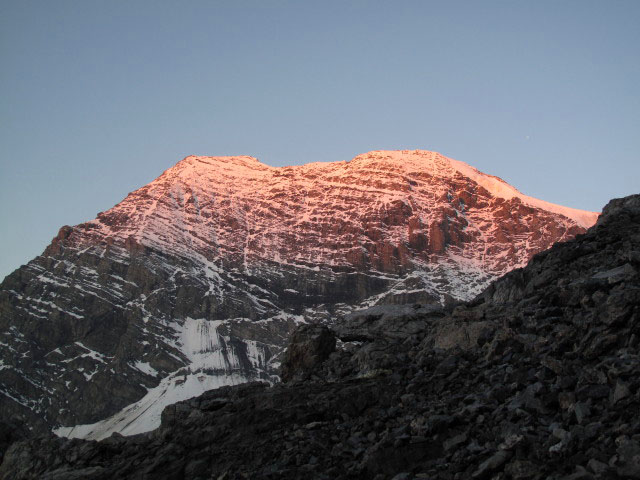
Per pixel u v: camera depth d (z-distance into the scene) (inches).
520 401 823.1
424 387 956.0
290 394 1002.1
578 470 663.1
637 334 849.5
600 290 987.9
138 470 884.6
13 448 980.6
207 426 954.1
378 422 887.7
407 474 755.4
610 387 776.9
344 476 792.9
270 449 869.8
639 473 628.4
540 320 987.3
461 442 781.9
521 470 684.7
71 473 906.7
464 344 1067.9
